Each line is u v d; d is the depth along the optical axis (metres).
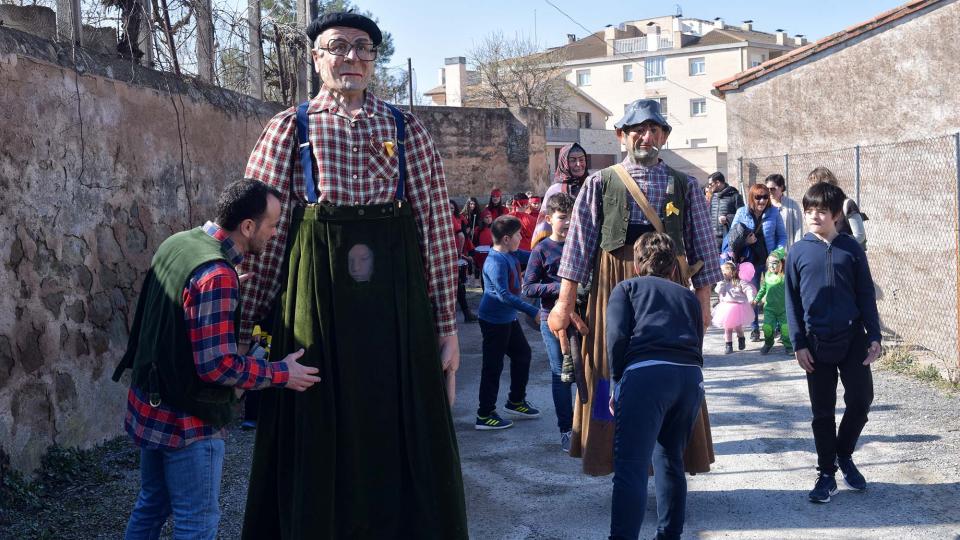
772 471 5.57
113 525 4.86
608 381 4.80
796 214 9.99
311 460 2.90
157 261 3.36
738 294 9.45
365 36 2.99
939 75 13.33
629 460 3.94
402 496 3.01
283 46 10.62
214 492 3.45
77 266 6.01
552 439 6.58
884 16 13.73
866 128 14.19
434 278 3.20
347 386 2.94
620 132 4.83
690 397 4.05
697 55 67.81
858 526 4.65
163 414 3.32
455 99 49.84
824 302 4.88
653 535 4.64
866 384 4.91
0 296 5.18
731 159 16.03
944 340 9.93
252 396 4.83
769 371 8.46
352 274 2.96
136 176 6.88
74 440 5.86
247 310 3.24
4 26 5.41
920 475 5.34
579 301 5.19
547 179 29.00
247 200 3.05
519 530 4.80
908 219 13.29
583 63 71.69
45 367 5.59
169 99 7.45
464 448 6.42
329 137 2.98
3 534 4.66
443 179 3.23
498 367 6.83
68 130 5.96
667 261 4.27
